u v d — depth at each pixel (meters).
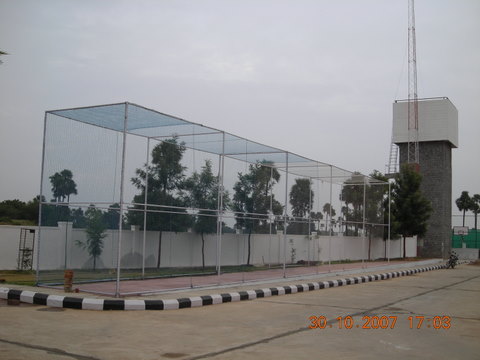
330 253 19.73
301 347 7.20
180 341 7.34
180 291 12.27
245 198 15.60
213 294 11.95
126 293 10.84
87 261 11.71
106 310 9.80
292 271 17.44
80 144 11.81
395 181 38.22
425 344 7.68
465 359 6.75
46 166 12.25
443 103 45.31
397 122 46.72
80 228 11.77
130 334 7.68
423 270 28.52
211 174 14.65
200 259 13.80
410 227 36.75
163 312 9.97
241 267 15.06
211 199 14.54
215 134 13.50
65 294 10.62
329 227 20.42
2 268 17.22
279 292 14.00
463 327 9.38
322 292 15.04
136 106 10.81
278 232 16.92
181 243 13.32
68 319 8.73
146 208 12.62
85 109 11.40
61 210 12.01
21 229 17.47
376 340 7.88
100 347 6.75
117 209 11.23
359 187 23.52
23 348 6.51
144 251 12.28
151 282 12.43
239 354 6.67
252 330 8.41
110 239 11.52
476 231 52.84
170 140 13.72
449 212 48.00
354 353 6.91
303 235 18.42
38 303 10.19
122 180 10.85
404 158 46.81
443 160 45.62
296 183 18.36
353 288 16.64
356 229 23.39
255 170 16.19
